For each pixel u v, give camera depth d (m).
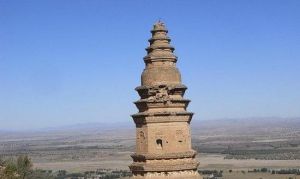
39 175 119.25
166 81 43.31
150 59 43.72
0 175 81.88
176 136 42.84
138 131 43.78
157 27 44.41
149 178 42.06
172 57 43.91
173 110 43.25
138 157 43.03
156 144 42.66
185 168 42.44
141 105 43.41
